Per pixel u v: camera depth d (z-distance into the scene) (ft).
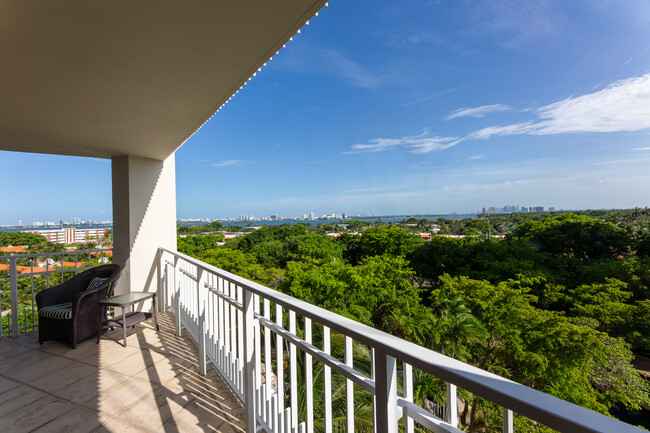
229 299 7.27
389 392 2.57
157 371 9.04
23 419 6.91
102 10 5.07
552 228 97.55
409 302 75.72
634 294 73.20
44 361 9.75
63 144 12.91
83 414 7.07
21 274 12.66
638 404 50.72
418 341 64.23
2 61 6.56
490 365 59.77
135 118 9.95
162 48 6.23
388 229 110.83
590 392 52.49
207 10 5.13
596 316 66.90
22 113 9.45
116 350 10.57
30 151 14.14
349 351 3.35
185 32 5.74
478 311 64.03
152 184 15.55
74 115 9.65
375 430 2.73
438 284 96.89
